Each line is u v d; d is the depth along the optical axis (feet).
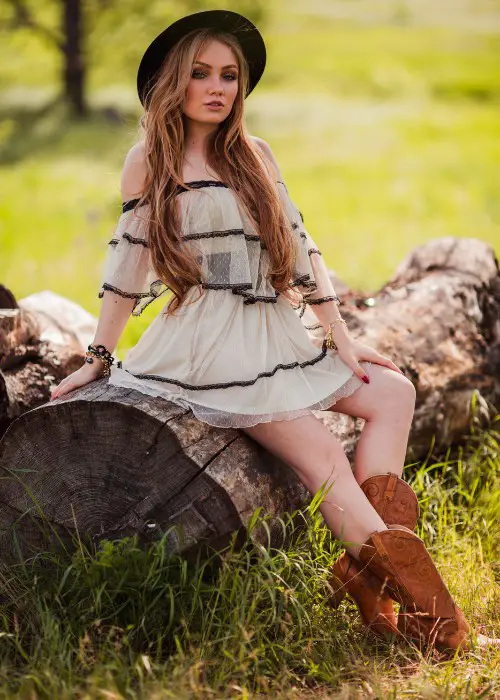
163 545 11.05
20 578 11.86
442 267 19.70
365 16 205.16
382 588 11.60
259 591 11.07
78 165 60.18
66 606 11.40
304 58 134.82
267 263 12.60
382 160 63.41
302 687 10.94
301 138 72.79
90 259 35.29
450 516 15.02
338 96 100.32
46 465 11.94
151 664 10.67
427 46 153.89
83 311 17.15
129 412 11.45
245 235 12.41
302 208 47.88
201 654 10.70
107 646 10.82
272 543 12.12
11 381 14.47
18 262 34.55
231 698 10.34
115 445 11.60
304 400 12.06
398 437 12.46
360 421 14.82
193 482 11.42
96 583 11.05
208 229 12.18
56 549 12.01
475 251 19.93
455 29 181.06
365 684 10.82
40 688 10.06
